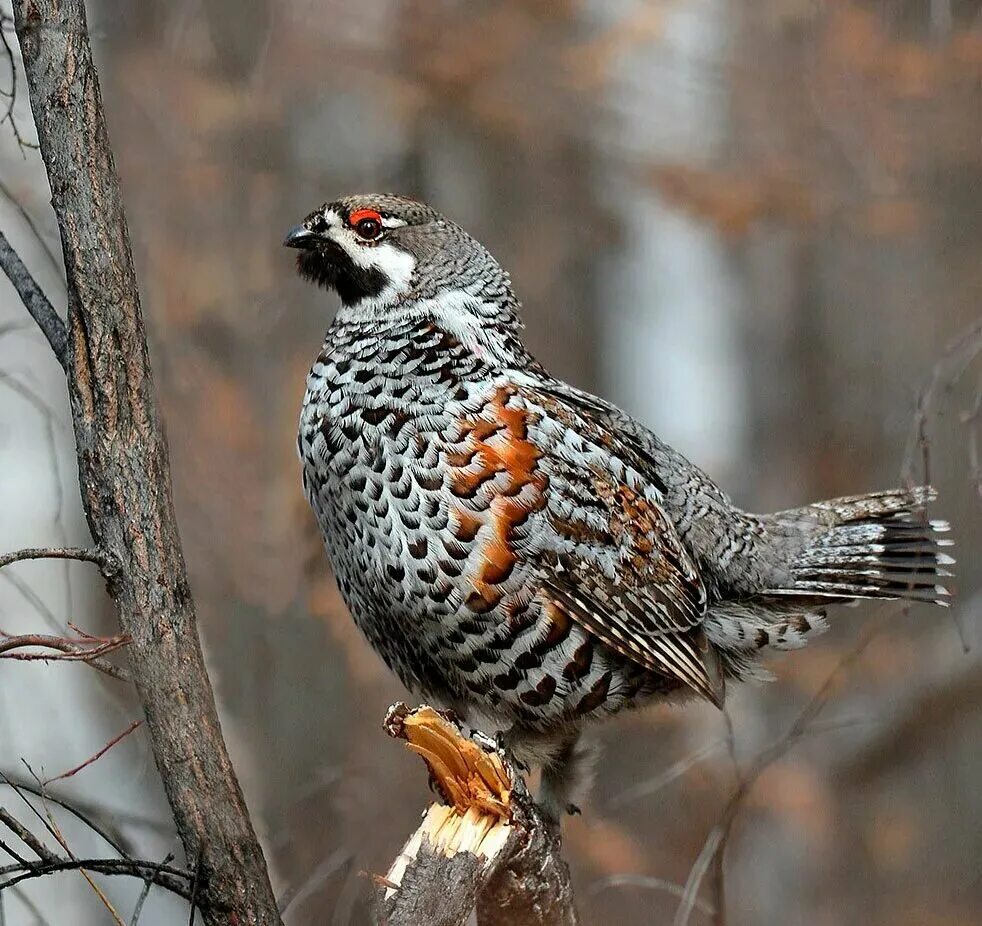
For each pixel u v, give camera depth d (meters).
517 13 14.79
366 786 11.53
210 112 13.30
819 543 9.09
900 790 15.55
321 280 8.19
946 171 16.09
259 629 12.16
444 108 14.79
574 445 7.70
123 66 13.42
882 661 14.81
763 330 17.17
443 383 7.55
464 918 6.23
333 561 7.96
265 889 5.55
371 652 12.41
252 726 11.91
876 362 17.34
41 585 13.30
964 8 15.12
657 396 16.64
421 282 7.95
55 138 5.39
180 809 5.48
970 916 15.19
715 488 8.97
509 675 7.63
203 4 13.56
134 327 5.45
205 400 12.66
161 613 5.44
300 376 13.04
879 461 16.88
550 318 16.95
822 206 15.04
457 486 7.35
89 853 11.18
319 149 14.69
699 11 15.33
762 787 14.05
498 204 16.42
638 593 7.80
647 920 12.56
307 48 14.12
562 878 6.75
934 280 17.20
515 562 7.41
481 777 6.38
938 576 9.06
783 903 14.88
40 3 5.39
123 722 11.56
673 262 16.52
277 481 12.63
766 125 15.24
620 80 15.33
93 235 5.38
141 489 5.43
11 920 11.19
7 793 11.23
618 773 13.85
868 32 14.91
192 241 13.16
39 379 13.33
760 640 8.83
